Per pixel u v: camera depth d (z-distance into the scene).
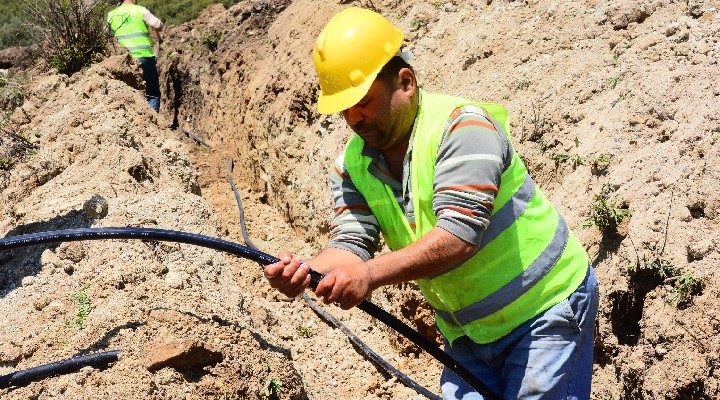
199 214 5.91
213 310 4.32
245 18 11.99
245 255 3.26
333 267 3.10
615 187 4.85
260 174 9.30
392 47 2.90
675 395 3.98
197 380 3.74
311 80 8.47
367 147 3.04
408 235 3.09
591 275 3.17
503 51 6.65
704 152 4.58
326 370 5.78
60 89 8.20
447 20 7.54
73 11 9.08
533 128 5.82
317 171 7.92
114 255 4.62
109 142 6.63
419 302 5.86
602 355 4.55
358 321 6.41
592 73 5.79
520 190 2.97
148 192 6.23
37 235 3.31
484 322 3.10
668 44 5.48
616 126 5.21
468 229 2.73
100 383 3.58
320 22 9.26
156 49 13.22
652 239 4.36
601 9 6.19
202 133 11.69
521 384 3.07
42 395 3.54
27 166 6.62
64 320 4.12
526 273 3.00
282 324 6.02
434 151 2.85
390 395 5.60
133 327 3.94
